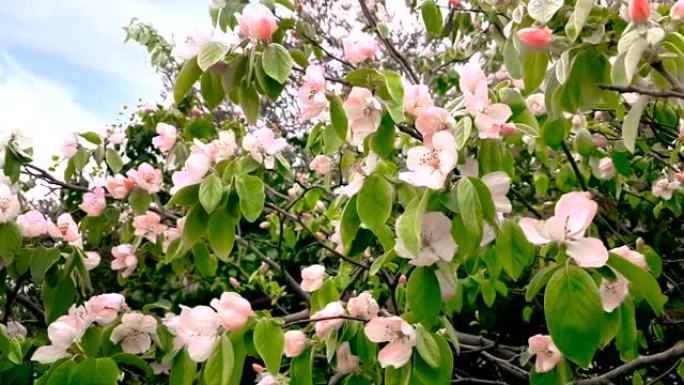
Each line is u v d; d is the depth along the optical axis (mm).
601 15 1305
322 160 2479
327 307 1408
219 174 1631
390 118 1355
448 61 3484
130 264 2660
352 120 1363
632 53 1096
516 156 2900
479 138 1248
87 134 2578
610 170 2496
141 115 4465
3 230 1813
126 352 1827
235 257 4055
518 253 1175
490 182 1181
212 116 3236
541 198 3361
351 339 1434
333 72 3629
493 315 3209
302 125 4832
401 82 1339
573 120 2312
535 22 1354
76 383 1356
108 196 2518
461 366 3092
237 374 1214
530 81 1376
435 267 1163
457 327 3543
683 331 2621
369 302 1410
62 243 1968
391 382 1227
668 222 3072
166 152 2871
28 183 2598
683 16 1146
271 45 1326
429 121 1272
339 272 2307
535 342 1411
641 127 2639
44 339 1822
